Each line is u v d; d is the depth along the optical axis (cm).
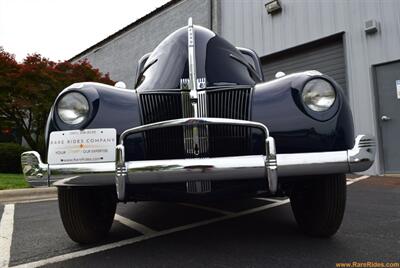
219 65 239
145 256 199
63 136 187
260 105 196
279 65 796
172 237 239
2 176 679
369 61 619
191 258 193
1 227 294
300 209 238
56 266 190
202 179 172
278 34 784
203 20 993
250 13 851
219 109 203
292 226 263
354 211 313
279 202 377
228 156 186
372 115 610
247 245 215
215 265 181
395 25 589
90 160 183
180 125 178
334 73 689
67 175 183
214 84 221
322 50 714
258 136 187
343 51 671
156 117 201
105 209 239
